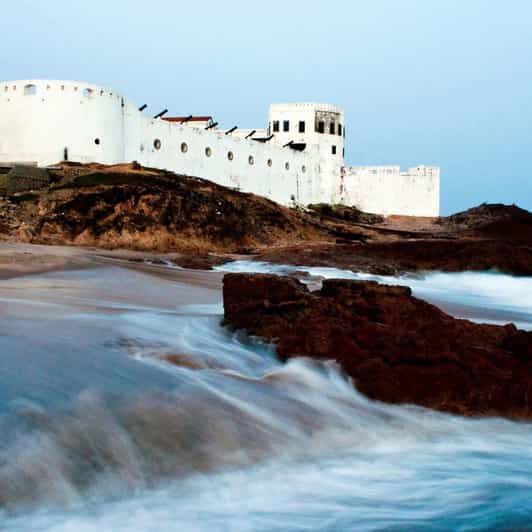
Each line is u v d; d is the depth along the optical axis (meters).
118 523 7.61
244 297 15.44
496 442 11.20
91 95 56.06
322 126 82.81
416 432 11.48
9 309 15.78
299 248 44.31
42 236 41.72
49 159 54.81
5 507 7.40
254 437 9.98
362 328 13.56
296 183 78.38
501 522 7.96
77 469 8.20
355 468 9.78
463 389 12.40
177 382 10.95
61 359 11.30
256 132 84.38
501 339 14.16
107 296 20.58
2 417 8.65
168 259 36.56
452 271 40.59
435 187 85.31
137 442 9.00
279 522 7.95
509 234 72.25
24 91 55.34
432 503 8.59
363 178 84.12
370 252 43.47
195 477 8.79
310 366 12.95
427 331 13.70
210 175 67.81
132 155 60.31
